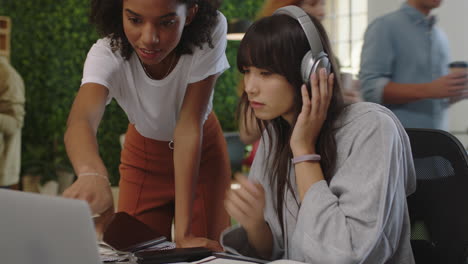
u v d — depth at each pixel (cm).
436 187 119
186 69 159
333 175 110
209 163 181
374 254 101
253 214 122
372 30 202
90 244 69
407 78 197
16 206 69
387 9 382
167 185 183
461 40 303
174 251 111
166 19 127
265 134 132
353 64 498
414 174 113
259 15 200
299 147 110
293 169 120
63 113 534
